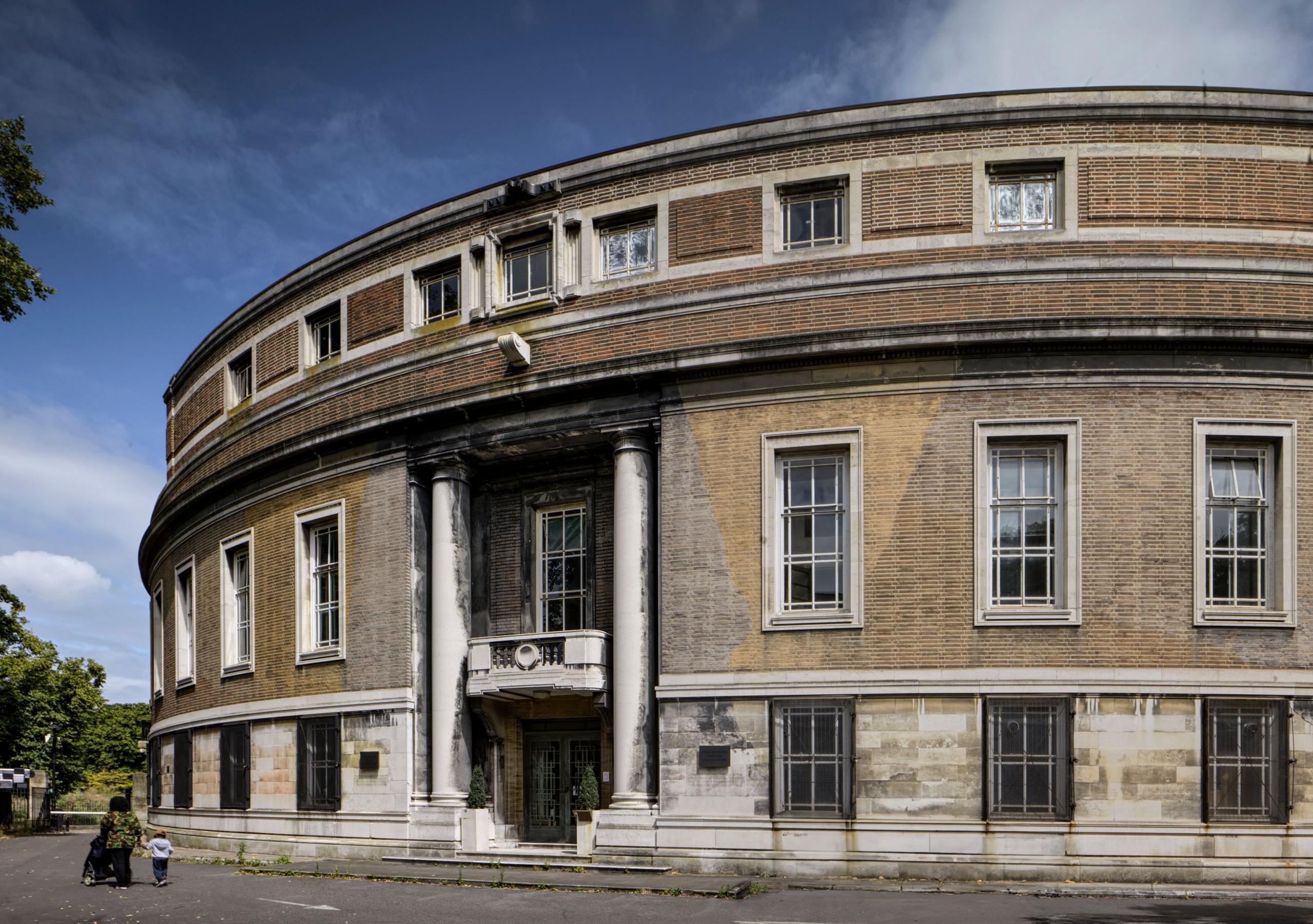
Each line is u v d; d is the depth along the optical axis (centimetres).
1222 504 1794
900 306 1888
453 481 2223
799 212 2012
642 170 2100
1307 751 1703
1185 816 1689
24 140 2005
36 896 1694
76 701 5281
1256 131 1880
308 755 2345
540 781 2197
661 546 1958
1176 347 1791
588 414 2061
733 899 1529
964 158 1917
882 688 1780
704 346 1934
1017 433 1811
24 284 2023
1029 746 1736
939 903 1470
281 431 2594
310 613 2433
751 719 1841
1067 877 1677
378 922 1341
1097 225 1866
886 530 1828
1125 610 1747
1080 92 1884
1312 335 1756
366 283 2461
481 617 2255
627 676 1944
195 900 1602
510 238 2255
